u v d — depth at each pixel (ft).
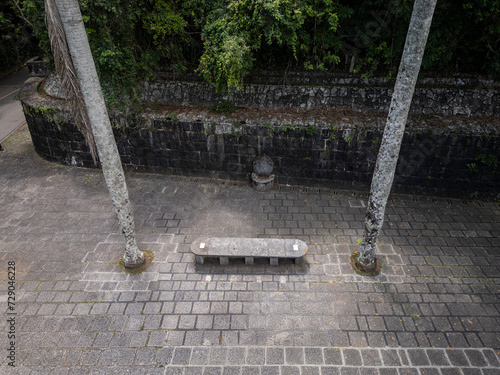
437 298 19.99
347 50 29.01
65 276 21.68
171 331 18.30
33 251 23.61
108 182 19.29
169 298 20.12
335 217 26.53
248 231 25.20
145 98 31.60
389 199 28.48
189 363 16.80
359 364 16.66
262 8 23.67
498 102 27.32
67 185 30.78
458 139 25.93
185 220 26.32
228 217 26.63
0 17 49.01
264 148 29.14
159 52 30.09
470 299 19.94
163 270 21.98
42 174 32.50
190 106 31.07
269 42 24.67
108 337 18.04
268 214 26.91
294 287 20.72
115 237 24.77
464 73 28.22
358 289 20.54
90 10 24.17
